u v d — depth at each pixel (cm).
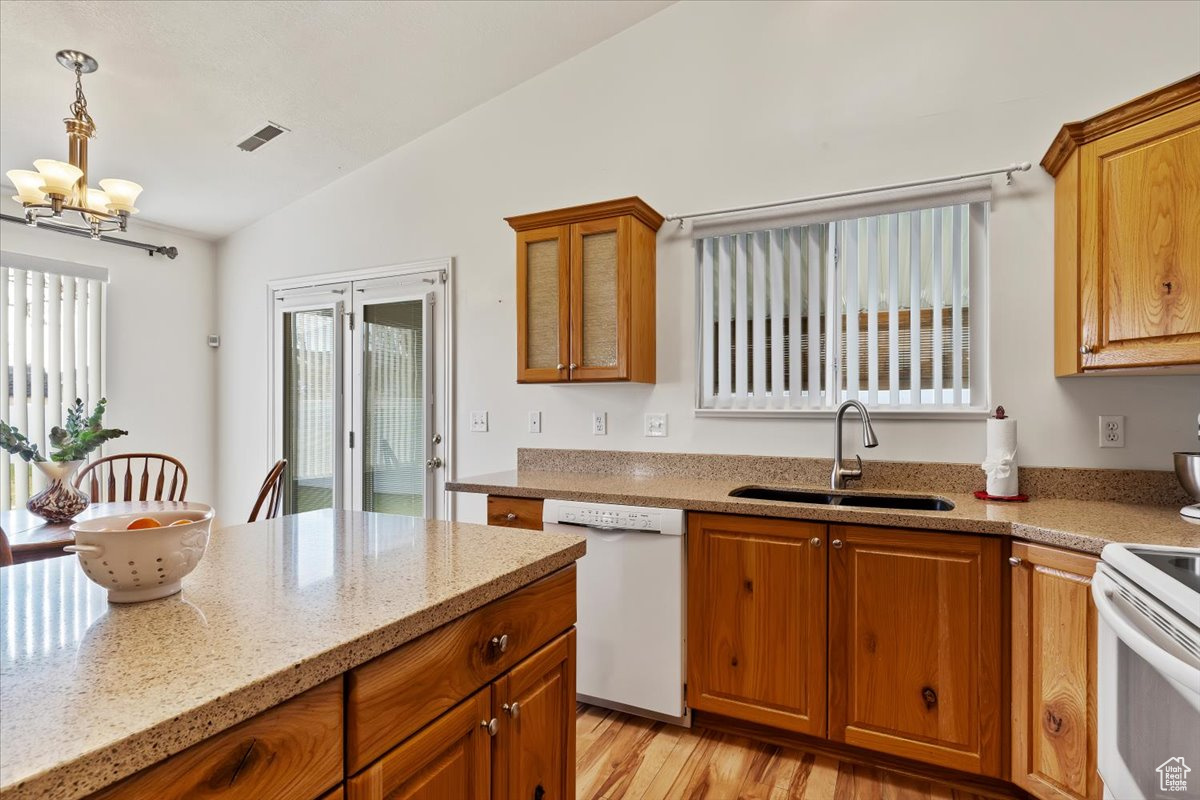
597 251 256
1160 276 162
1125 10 202
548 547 128
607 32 285
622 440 285
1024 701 165
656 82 279
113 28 230
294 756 71
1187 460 174
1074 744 152
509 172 316
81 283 364
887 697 183
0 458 324
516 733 110
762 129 257
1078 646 151
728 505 202
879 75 238
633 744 206
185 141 310
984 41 221
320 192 381
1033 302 213
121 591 91
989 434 208
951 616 175
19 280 336
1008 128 217
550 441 303
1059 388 210
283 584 101
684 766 193
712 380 269
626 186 286
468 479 267
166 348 406
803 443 249
